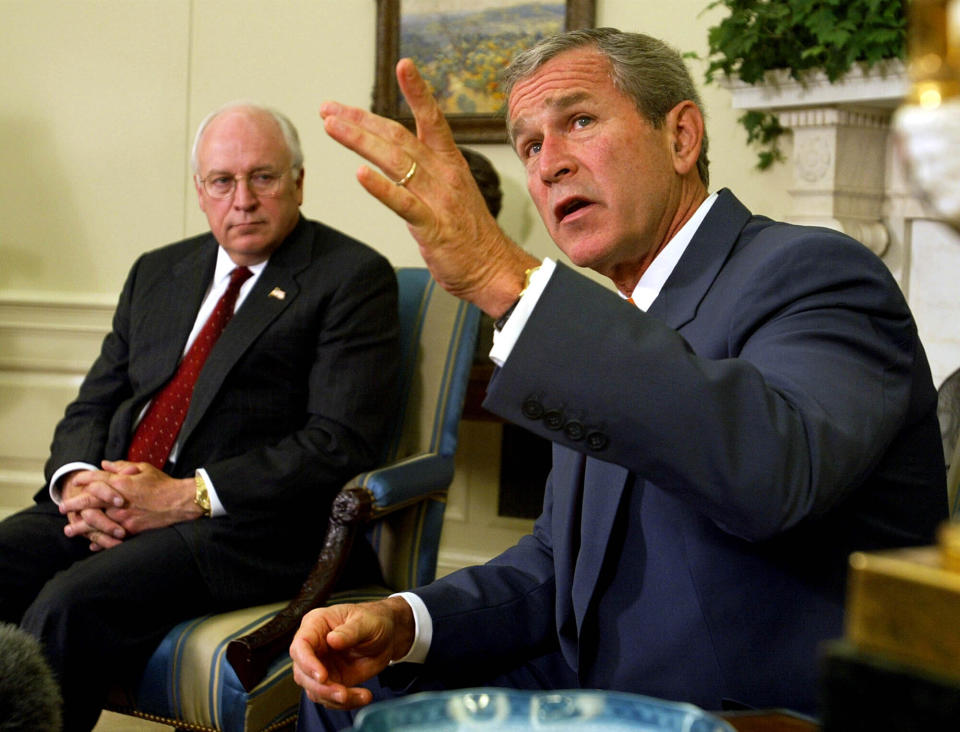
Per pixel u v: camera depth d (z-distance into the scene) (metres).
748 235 1.47
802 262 1.31
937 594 0.50
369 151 1.02
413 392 2.88
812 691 1.25
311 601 2.26
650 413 1.04
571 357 1.05
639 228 1.48
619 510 1.38
